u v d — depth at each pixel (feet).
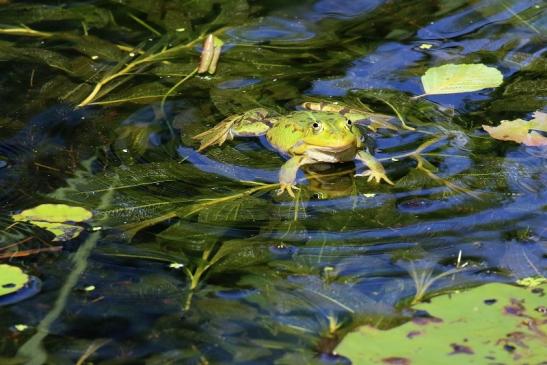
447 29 41.70
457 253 25.39
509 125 32.30
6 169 30.55
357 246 25.98
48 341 22.13
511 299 22.86
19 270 25.04
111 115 34.22
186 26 42.80
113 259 25.59
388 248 25.82
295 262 25.27
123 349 21.84
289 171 30.19
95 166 30.73
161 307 23.45
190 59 39.27
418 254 25.45
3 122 33.65
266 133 33.24
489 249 25.48
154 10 44.73
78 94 35.81
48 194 28.99
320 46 40.45
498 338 21.29
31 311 23.31
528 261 24.77
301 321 22.68
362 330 21.95
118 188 29.37
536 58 38.14
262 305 23.43
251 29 42.47
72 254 25.84
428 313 22.50
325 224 27.22
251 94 35.96
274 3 45.65
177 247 26.16
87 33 41.73
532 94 34.99
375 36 41.34
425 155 31.07
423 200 28.27
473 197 28.25
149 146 32.07
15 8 44.68
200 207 28.22
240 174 30.42
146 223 27.40
